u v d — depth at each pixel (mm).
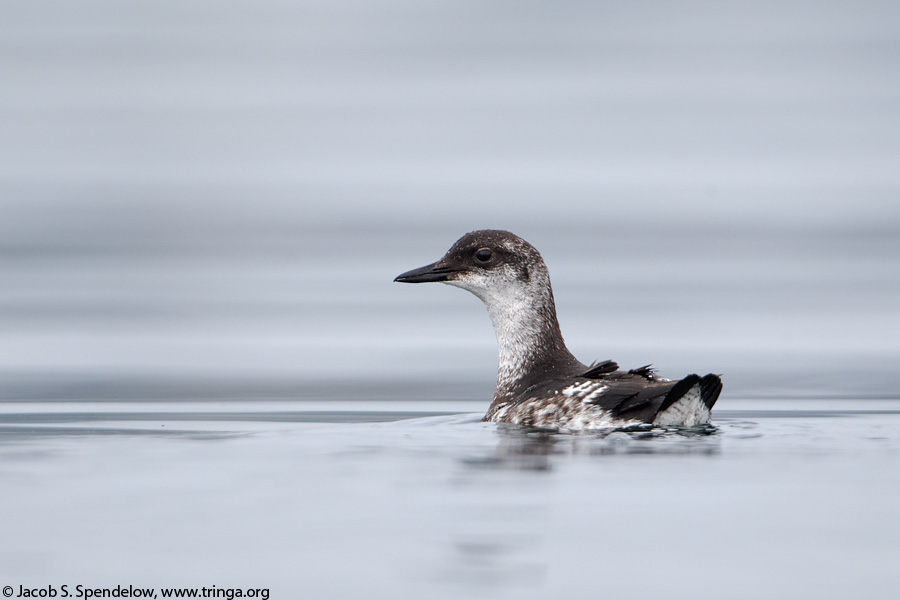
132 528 8773
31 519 9008
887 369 22641
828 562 8000
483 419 15242
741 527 8766
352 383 21734
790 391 20125
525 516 9055
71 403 18750
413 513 9102
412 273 16188
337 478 10344
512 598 7367
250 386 21281
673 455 11539
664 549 8250
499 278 15836
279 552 8211
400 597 7379
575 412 13797
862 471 10664
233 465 10969
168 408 18250
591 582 7609
